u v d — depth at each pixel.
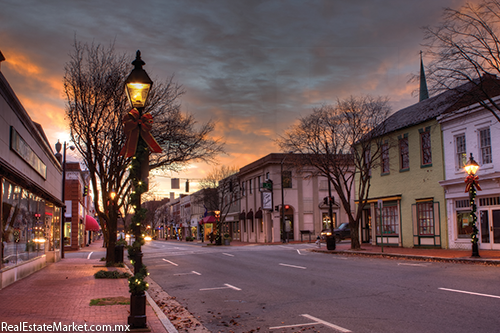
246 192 55.69
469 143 23.31
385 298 10.08
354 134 26.98
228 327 8.12
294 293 11.51
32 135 17.67
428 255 20.55
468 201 23.42
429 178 26.14
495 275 13.03
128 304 9.98
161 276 17.28
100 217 22.39
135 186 7.62
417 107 29.73
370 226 34.88
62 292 12.06
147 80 7.70
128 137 7.82
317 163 29.75
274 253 27.27
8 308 9.47
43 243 21.22
